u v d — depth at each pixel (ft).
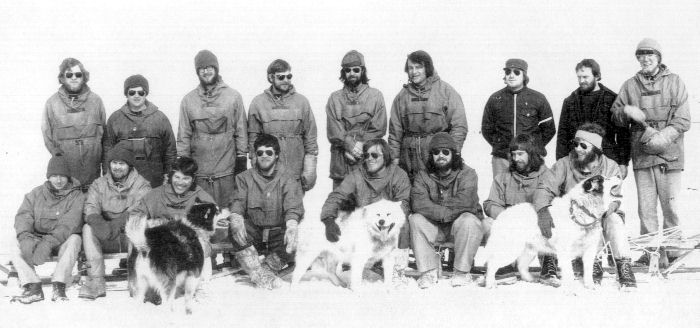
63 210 26.32
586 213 25.72
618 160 30.04
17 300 25.25
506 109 30.22
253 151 30.45
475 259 28.07
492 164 30.68
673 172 29.30
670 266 28.43
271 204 27.66
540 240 26.35
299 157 30.68
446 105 30.25
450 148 27.50
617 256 26.73
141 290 24.49
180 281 23.58
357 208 26.86
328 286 27.55
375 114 30.78
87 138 29.91
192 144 30.22
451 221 27.50
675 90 28.99
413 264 30.32
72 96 29.99
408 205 28.04
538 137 29.45
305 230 26.68
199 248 23.77
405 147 30.50
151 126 29.84
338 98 30.94
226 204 30.17
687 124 28.91
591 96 29.94
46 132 30.14
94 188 26.81
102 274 25.86
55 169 26.25
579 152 27.71
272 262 27.89
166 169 30.40
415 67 30.12
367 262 28.14
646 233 29.68
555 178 28.02
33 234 26.43
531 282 27.89
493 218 28.07
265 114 30.42
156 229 23.32
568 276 26.05
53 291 25.36
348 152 30.22
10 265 26.89
